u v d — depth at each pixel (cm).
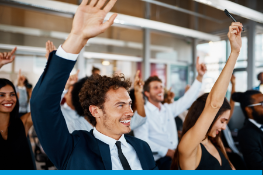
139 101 175
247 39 523
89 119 92
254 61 515
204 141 125
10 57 142
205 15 516
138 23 315
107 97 81
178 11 491
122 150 92
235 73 562
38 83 63
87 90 86
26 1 241
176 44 644
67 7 264
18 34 434
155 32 596
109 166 80
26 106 297
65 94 188
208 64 627
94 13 62
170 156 200
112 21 60
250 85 515
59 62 61
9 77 435
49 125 67
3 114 129
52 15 453
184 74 659
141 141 104
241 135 159
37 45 455
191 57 666
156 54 611
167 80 625
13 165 127
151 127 221
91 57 513
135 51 579
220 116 121
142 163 93
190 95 231
